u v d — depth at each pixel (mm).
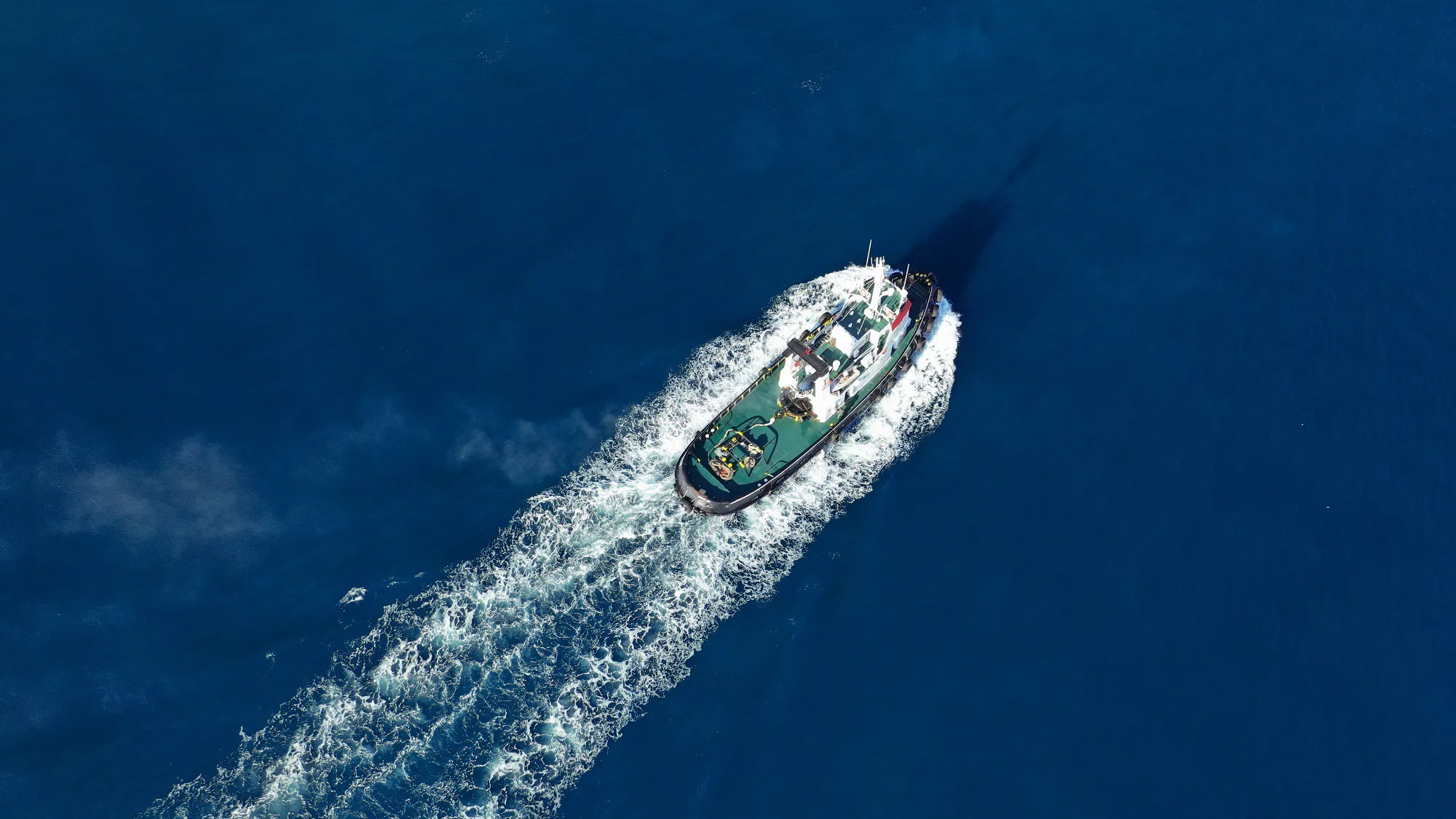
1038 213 143250
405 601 110562
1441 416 129875
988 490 122688
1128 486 123500
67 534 113125
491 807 100188
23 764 100812
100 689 104812
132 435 120062
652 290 135000
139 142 141250
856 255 139000
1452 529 122312
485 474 119750
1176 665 112875
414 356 128000
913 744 107312
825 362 123188
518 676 106625
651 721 106000
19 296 128750
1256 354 133250
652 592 112812
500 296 133125
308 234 136125
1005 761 107062
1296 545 120375
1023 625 114438
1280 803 106062
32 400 121625
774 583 115125
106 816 98750
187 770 101000
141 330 127688
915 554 118250
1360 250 141375
